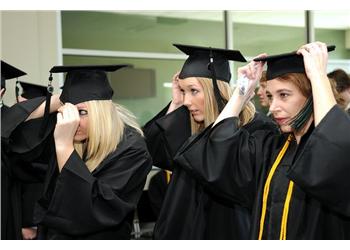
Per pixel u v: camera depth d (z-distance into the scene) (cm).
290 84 136
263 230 140
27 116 192
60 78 438
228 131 154
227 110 163
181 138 208
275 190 140
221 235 175
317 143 125
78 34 482
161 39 524
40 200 175
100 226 152
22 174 205
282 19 586
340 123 126
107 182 160
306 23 598
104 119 166
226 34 555
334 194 124
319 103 129
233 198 154
